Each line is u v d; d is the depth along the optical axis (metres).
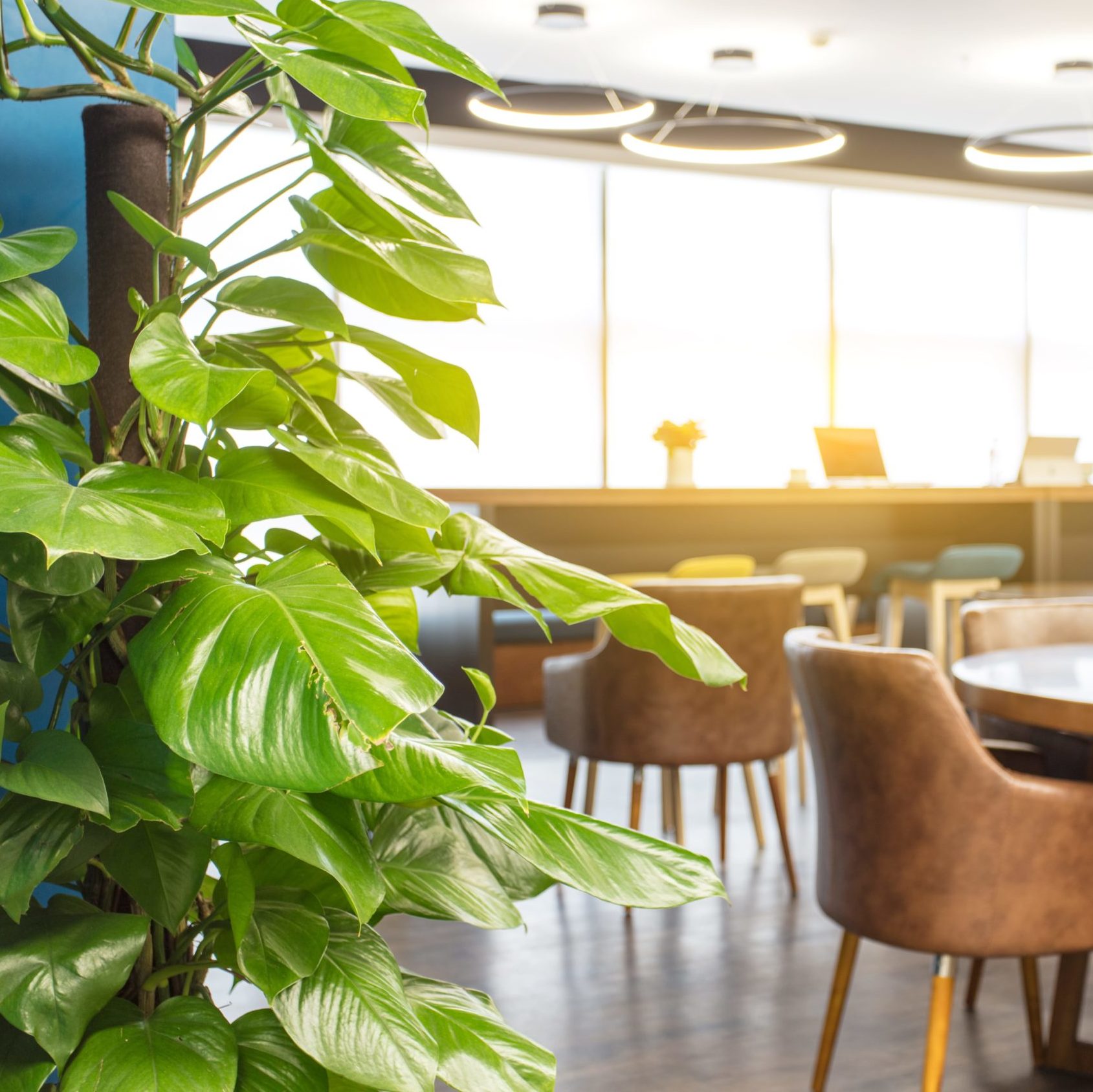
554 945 3.21
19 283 0.92
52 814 0.89
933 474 9.12
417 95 0.89
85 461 0.94
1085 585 6.28
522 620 6.90
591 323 8.29
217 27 6.37
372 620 0.85
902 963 3.07
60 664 0.96
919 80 7.39
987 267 9.21
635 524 7.14
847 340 8.88
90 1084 0.85
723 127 5.73
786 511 7.48
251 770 0.75
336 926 1.05
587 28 6.54
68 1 1.60
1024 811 2.02
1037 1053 2.50
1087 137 8.38
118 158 1.12
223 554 1.08
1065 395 9.45
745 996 2.86
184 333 0.95
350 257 1.16
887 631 6.16
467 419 1.31
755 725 3.47
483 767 0.91
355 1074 0.90
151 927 1.11
